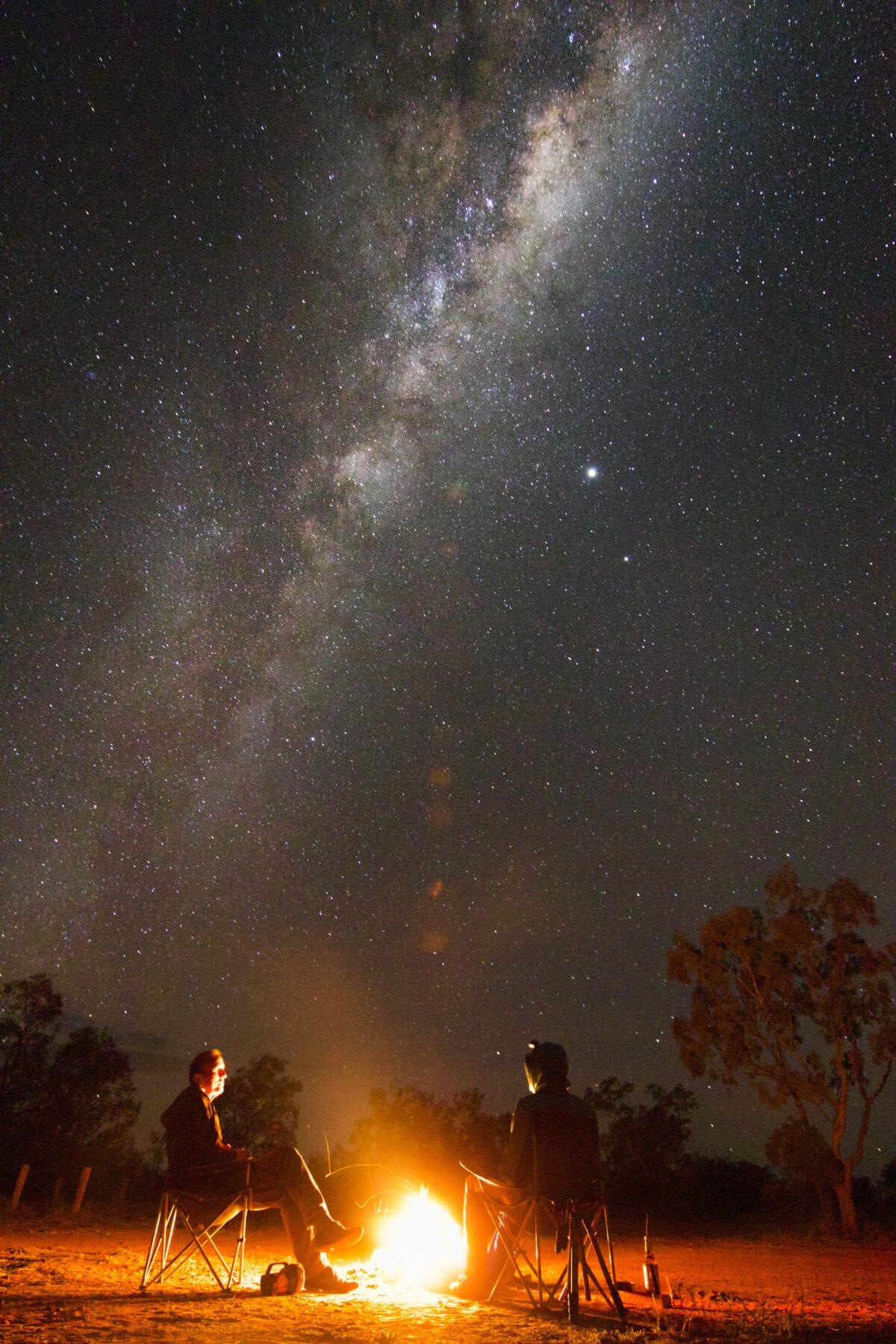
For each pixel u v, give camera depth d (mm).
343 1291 4793
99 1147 18312
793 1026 22078
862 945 22031
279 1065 21609
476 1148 21500
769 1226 21234
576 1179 4551
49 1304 3936
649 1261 5629
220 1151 4910
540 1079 5004
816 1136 20734
